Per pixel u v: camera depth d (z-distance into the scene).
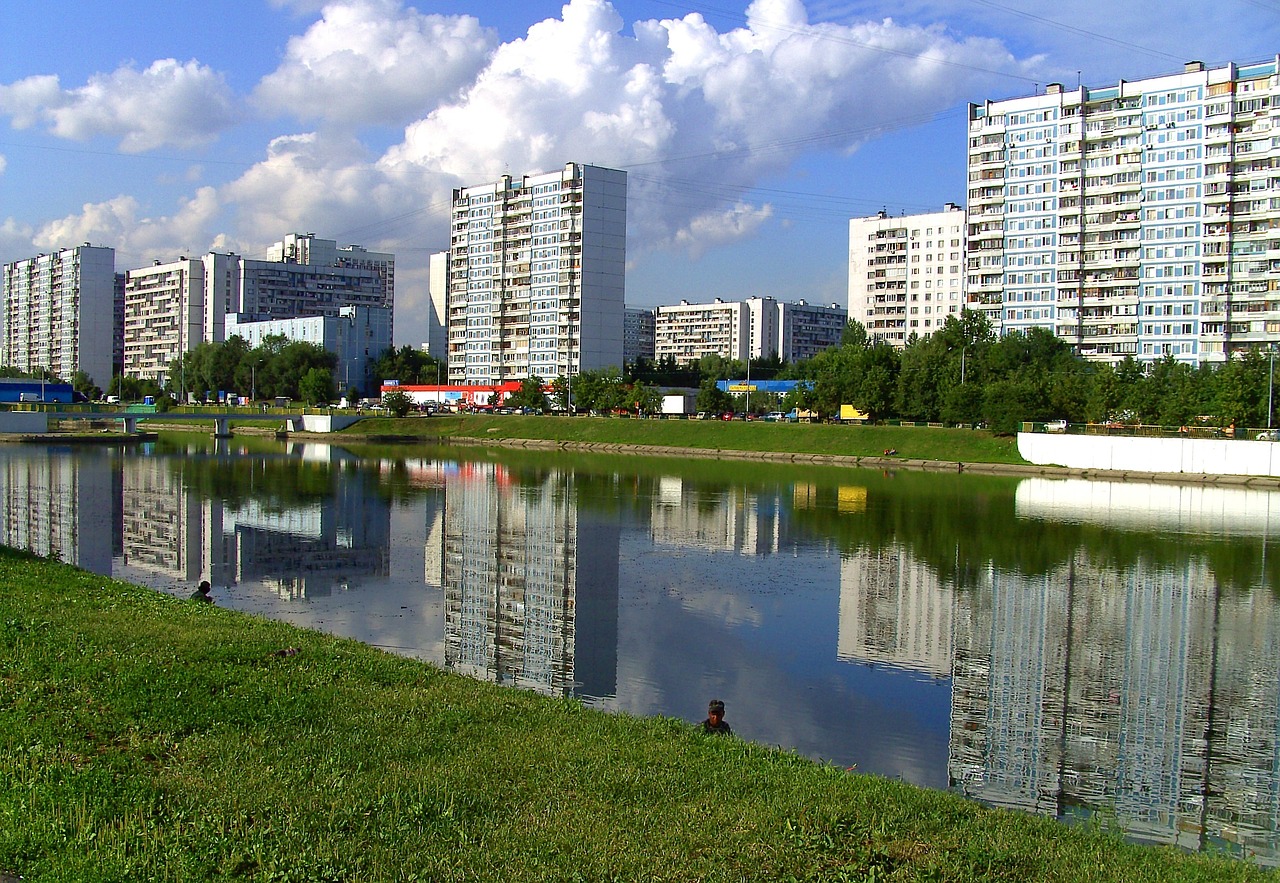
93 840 13.33
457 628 39.91
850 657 37.91
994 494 97.44
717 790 16.38
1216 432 122.00
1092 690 34.25
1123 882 14.08
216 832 13.66
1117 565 59.12
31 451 136.12
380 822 14.26
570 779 16.41
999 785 25.33
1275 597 50.38
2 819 13.86
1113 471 115.88
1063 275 188.75
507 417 189.50
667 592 49.56
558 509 81.88
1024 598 49.62
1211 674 36.44
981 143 196.62
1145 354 180.62
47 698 19.12
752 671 35.53
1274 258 168.38
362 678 22.14
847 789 17.03
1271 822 23.36
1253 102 169.50
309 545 61.62
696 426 164.12
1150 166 179.00
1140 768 26.80
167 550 58.38
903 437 142.50
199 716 18.42
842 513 81.88
